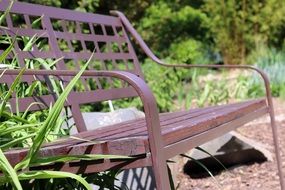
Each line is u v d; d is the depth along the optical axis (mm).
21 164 1304
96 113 2648
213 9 8359
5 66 1836
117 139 1368
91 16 2809
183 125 1605
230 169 3275
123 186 2381
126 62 2994
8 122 1673
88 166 1377
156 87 4758
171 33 8109
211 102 5484
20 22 3289
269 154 3398
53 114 1318
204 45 8445
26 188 1612
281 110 5285
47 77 2143
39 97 2033
